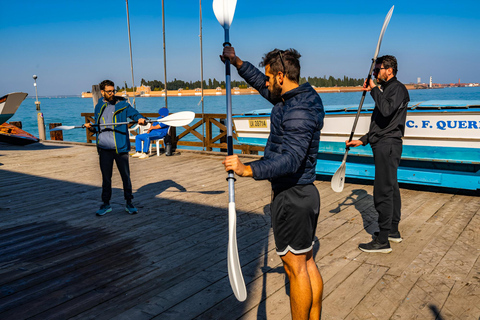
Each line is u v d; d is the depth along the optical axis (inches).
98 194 228.5
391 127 127.0
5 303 107.3
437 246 138.0
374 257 130.6
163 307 103.5
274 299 105.6
